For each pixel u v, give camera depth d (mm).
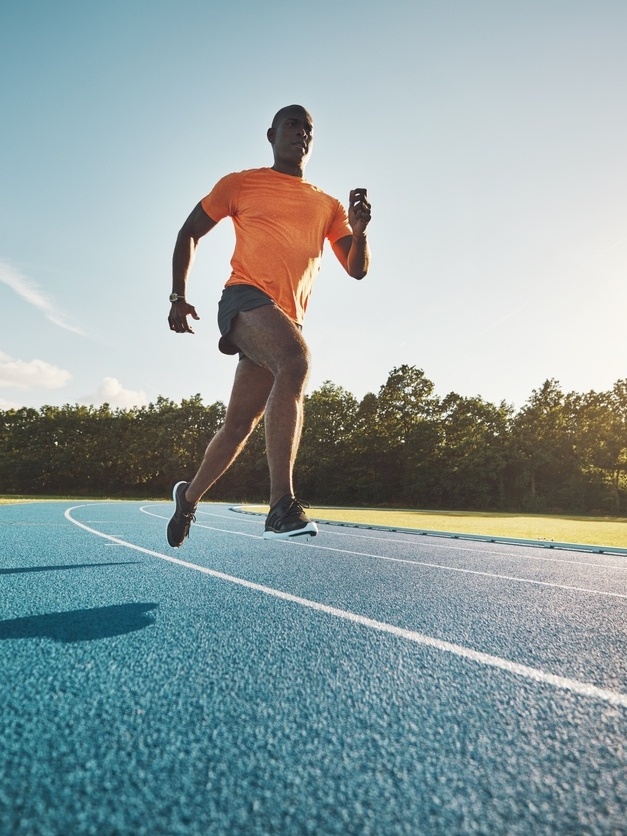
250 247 2400
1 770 790
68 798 721
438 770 839
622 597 2629
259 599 2250
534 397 46062
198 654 1430
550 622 1987
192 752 874
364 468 43656
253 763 843
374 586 2725
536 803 750
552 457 40406
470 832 674
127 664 1323
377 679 1275
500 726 1020
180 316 2605
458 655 1502
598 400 46969
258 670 1316
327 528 8539
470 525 11578
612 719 1067
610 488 38312
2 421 47938
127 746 886
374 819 698
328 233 2736
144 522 7605
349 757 875
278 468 2090
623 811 735
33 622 1710
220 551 4203
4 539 4617
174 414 47844
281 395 2113
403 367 47688
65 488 47188
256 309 2227
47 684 1161
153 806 710
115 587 2424
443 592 2607
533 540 6590
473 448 41875
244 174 2535
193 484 2605
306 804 729
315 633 1701
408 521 12102
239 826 671
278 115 2641
